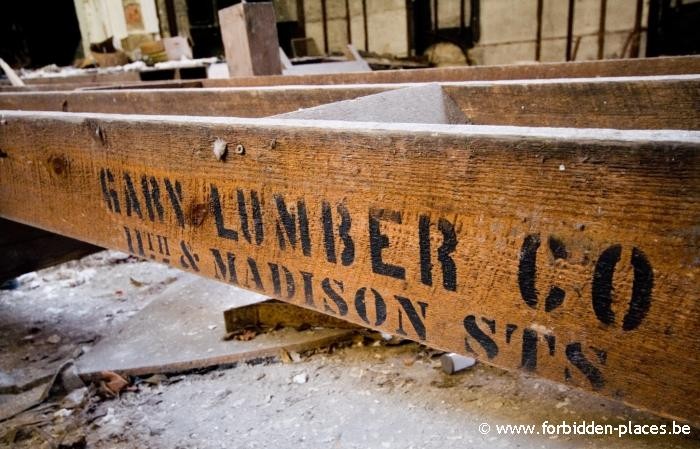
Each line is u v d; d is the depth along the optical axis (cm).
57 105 257
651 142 56
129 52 1017
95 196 130
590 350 68
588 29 938
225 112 210
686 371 61
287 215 93
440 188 74
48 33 1325
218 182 101
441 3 1099
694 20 840
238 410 202
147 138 110
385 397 202
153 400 213
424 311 82
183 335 251
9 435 194
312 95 184
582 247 64
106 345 248
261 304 246
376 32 1202
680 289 59
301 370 224
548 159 64
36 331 283
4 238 216
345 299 91
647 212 59
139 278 355
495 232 71
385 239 82
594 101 147
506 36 1036
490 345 77
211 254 109
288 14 1309
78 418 204
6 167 153
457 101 167
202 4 1159
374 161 79
